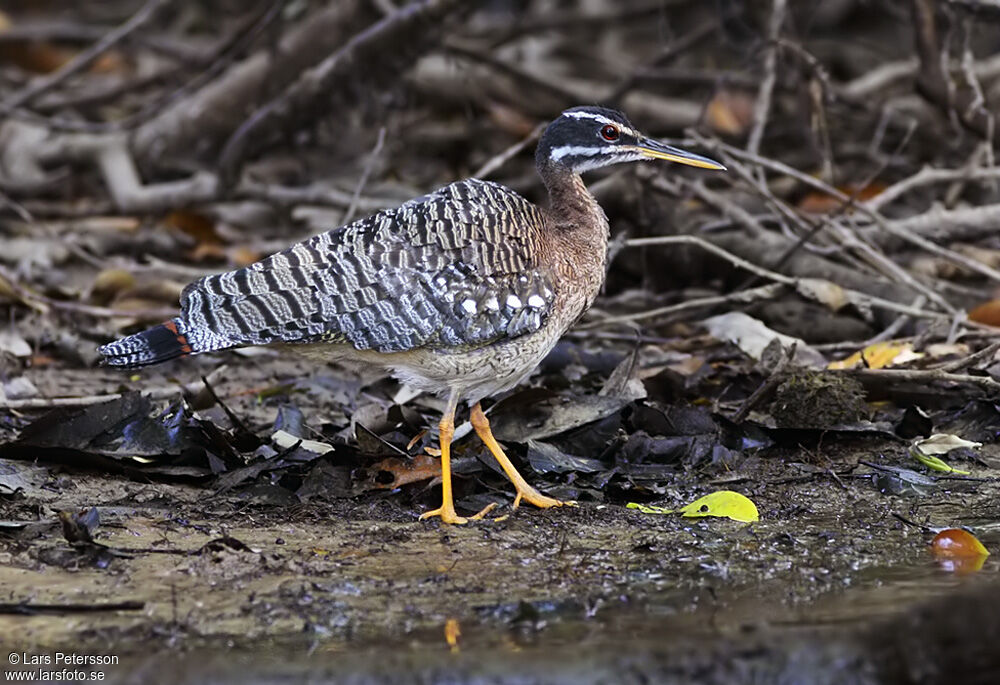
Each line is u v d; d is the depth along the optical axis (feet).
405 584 28.48
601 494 35.17
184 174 68.85
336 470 35.19
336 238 32.99
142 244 59.72
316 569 29.17
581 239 36.50
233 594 27.71
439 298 32.60
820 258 50.67
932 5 54.39
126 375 46.21
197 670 24.13
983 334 45.21
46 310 50.37
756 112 58.59
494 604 27.35
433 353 33.32
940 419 40.83
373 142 71.82
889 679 24.58
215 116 66.59
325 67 62.23
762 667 24.70
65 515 29.32
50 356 48.08
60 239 56.90
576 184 37.58
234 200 62.64
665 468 37.27
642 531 32.45
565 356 44.27
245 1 87.25
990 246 55.52
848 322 48.21
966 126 54.13
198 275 54.85
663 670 24.54
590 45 84.99
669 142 50.98
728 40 65.98
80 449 34.86
